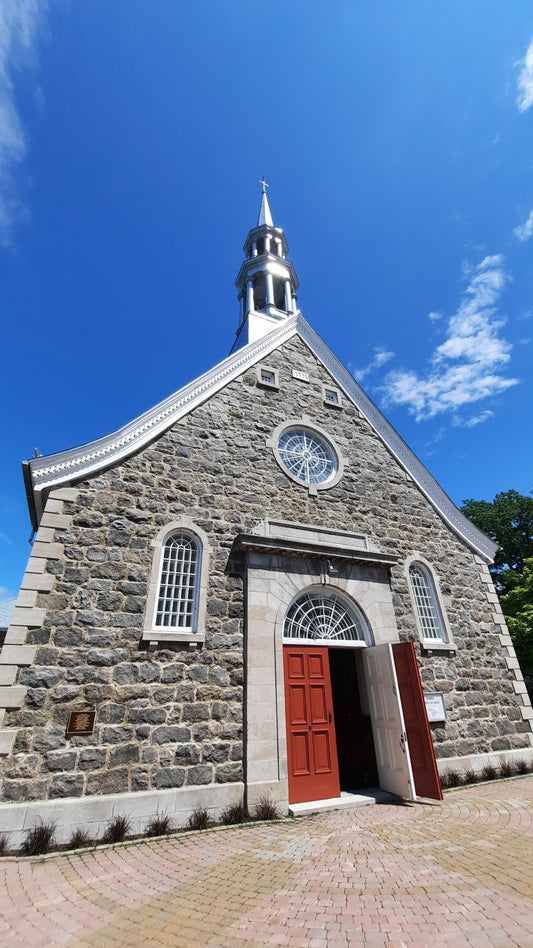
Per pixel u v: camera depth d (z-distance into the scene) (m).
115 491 7.95
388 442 12.31
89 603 6.93
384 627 9.31
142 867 4.96
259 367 11.09
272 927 3.62
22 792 5.68
